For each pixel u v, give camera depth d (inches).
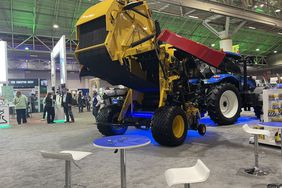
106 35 142.2
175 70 169.8
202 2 372.8
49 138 211.9
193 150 145.3
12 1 452.4
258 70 904.9
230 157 128.1
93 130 250.1
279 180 95.5
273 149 141.6
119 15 148.6
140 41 153.4
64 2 471.2
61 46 362.6
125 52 148.8
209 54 150.9
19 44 569.6
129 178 104.0
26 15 498.9
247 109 282.0
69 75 852.0
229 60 220.8
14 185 102.3
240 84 255.0
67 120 351.6
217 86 220.4
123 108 188.9
